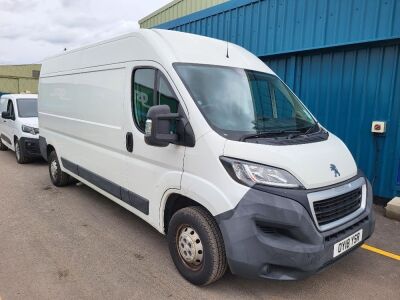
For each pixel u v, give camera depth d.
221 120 3.26
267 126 3.49
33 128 8.88
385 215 5.44
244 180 2.87
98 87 4.79
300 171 2.90
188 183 3.23
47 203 5.80
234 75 3.78
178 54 3.66
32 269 3.63
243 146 2.98
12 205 5.68
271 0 7.17
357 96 6.11
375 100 5.88
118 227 4.80
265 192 2.81
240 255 2.84
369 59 5.89
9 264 3.73
